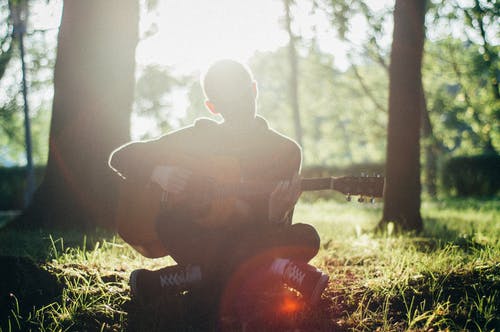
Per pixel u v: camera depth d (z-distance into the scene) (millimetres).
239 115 3668
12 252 5117
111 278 4258
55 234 6715
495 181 23281
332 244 6145
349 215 12648
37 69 20703
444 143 27094
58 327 3459
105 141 7875
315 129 32625
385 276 4145
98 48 7844
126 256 5039
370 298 3850
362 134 29734
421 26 8078
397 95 8086
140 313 3680
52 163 7930
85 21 7832
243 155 3686
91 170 7844
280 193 3562
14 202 28375
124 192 3943
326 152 35906
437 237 7113
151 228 3945
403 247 5699
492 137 25297
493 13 10750
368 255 5320
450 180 23766
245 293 3617
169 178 3631
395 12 8164
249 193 3605
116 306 3756
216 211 3592
